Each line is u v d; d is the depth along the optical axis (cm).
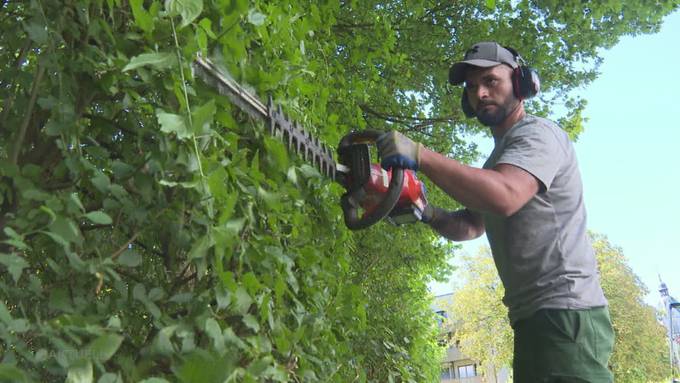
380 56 586
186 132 117
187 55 122
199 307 128
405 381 517
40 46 116
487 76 231
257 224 158
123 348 125
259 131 158
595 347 210
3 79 116
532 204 217
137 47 126
